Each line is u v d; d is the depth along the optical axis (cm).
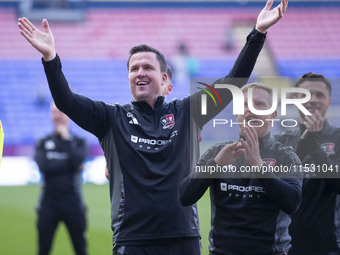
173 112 1580
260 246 1454
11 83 9544
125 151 1529
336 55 10625
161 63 1627
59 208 2903
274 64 10388
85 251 2938
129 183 1515
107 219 4481
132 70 1603
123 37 10594
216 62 10294
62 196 2908
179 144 1547
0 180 7294
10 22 10400
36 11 10556
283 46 10638
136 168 1514
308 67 10375
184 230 1500
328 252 1669
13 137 8912
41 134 9012
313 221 1667
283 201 1412
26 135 8969
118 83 9869
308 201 1669
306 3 11200
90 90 9706
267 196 1458
